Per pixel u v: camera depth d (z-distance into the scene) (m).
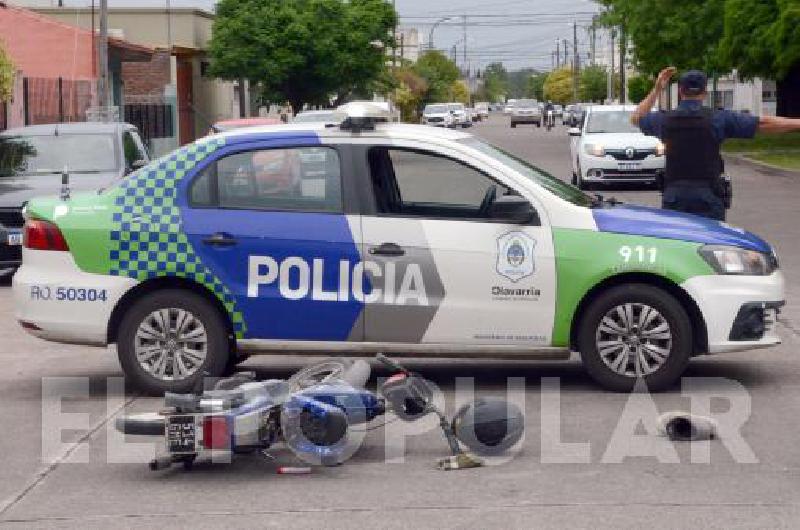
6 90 27.47
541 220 10.59
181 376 10.84
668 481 8.30
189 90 60.06
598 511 7.67
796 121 12.26
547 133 87.62
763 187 34.41
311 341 10.71
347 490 8.24
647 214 10.95
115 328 10.98
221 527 7.52
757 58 44.75
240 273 10.66
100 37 35.69
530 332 10.59
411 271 10.56
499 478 8.45
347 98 61.69
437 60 141.62
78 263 10.84
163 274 10.74
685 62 52.38
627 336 10.66
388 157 10.88
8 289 18.91
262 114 72.19
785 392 10.77
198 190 10.84
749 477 8.36
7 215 18.97
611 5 57.91
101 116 35.44
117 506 8.02
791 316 14.54
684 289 10.53
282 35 56.41
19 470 8.90
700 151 12.28
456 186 10.86
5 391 11.42
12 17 43.09
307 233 10.62
